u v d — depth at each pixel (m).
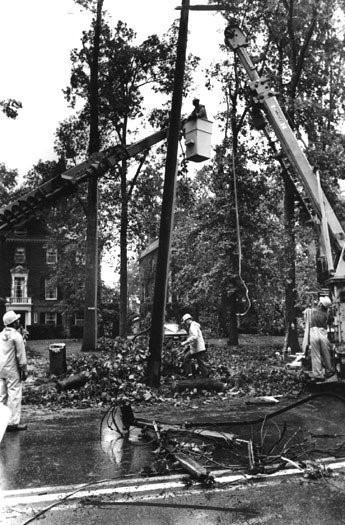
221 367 13.17
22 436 7.21
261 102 14.25
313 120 21.83
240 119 24.72
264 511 4.17
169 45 28.39
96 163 11.21
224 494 4.59
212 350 23.92
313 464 5.36
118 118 28.94
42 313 53.97
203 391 11.30
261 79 14.40
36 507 4.35
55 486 4.88
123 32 27.73
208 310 40.00
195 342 12.52
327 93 24.53
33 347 29.67
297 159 13.50
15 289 53.53
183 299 40.66
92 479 5.10
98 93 27.19
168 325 22.34
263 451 6.11
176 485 4.84
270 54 24.33
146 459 5.85
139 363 12.61
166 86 29.05
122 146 11.49
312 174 13.30
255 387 12.05
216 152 25.56
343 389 11.02
